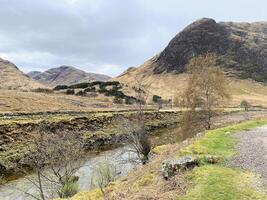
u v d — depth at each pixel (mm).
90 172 31328
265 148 20188
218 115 60719
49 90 126312
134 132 38531
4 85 173375
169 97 174875
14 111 65688
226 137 24547
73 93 125750
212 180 13977
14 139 44094
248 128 30844
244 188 13094
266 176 14453
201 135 26250
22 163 36844
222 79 45688
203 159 16625
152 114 76000
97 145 50156
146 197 13477
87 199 16844
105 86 149375
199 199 12391
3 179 32969
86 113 67312
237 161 16984
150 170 17766
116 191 16359
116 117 64875
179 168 15570
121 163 31250
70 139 38719
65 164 28328
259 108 107125
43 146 30328
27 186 29516
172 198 12891
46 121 52031
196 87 45844
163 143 37656
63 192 23750
